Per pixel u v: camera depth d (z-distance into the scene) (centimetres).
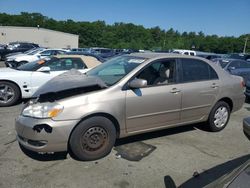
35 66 787
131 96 436
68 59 823
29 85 756
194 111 522
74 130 397
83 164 411
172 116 492
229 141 529
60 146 389
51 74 779
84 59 850
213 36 9500
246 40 8181
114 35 10344
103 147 424
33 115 388
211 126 563
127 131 446
